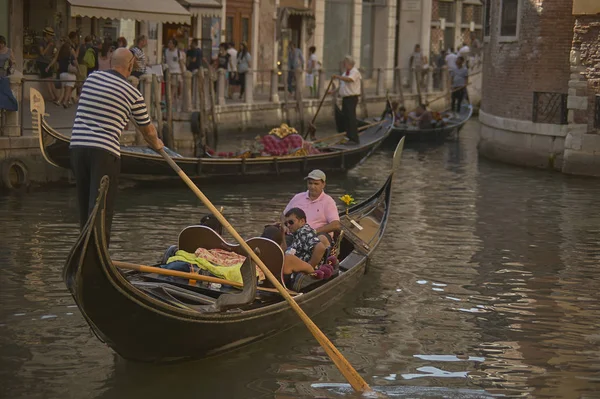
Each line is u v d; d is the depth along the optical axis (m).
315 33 39.94
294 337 9.40
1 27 23.67
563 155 22.16
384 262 12.60
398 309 10.49
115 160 8.50
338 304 10.62
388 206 13.53
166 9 24.78
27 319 9.64
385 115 27.05
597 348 9.35
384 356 8.98
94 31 27.12
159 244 13.12
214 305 8.43
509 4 24.09
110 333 7.87
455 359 8.95
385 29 44.78
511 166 23.45
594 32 20.91
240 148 25.45
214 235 9.38
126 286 7.60
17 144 17.27
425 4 46.09
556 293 11.31
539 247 13.79
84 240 7.17
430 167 23.28
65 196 16.73
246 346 9.02
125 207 15.96
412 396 8.02
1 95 17.16
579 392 8.20
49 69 23.69
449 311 10.47
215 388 8.05
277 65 37.41
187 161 18.17
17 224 14.11
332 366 8.68
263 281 9.43
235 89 32.50
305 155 20.09
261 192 18.16
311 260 10.12
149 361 8.35
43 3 24.78
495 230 14.97
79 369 8.34
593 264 12.84
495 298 11.03
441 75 42.50
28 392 7.84
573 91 21.27
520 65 23.42
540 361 8.95
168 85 21.91
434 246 13.66
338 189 19.44
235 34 34.97
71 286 7.36
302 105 31.27
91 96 8.41
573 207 17.33
